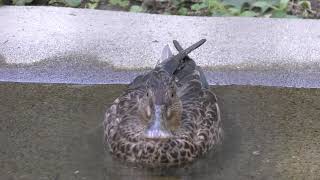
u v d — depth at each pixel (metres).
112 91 10.02
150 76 8.84
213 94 9.48
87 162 8.48
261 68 10.43
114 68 10.43
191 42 10.92
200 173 8.38
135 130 8.66
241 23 11.45
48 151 8.65
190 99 9.16
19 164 8.37
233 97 9.89
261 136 9.02
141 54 10.68
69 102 9.71
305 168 8.35
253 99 9.84
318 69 10.41
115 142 8.70
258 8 12.33
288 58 10.59
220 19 11.60
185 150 8.54
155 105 8.25
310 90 10.06
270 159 8.55
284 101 9.79
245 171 8.33
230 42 10.95
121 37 11.05
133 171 8.44
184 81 9.34
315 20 11.58
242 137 9.02
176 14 12.45
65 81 10.22
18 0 12.53
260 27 11.34
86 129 9.13
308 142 8.88
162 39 11.01
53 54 10.61
